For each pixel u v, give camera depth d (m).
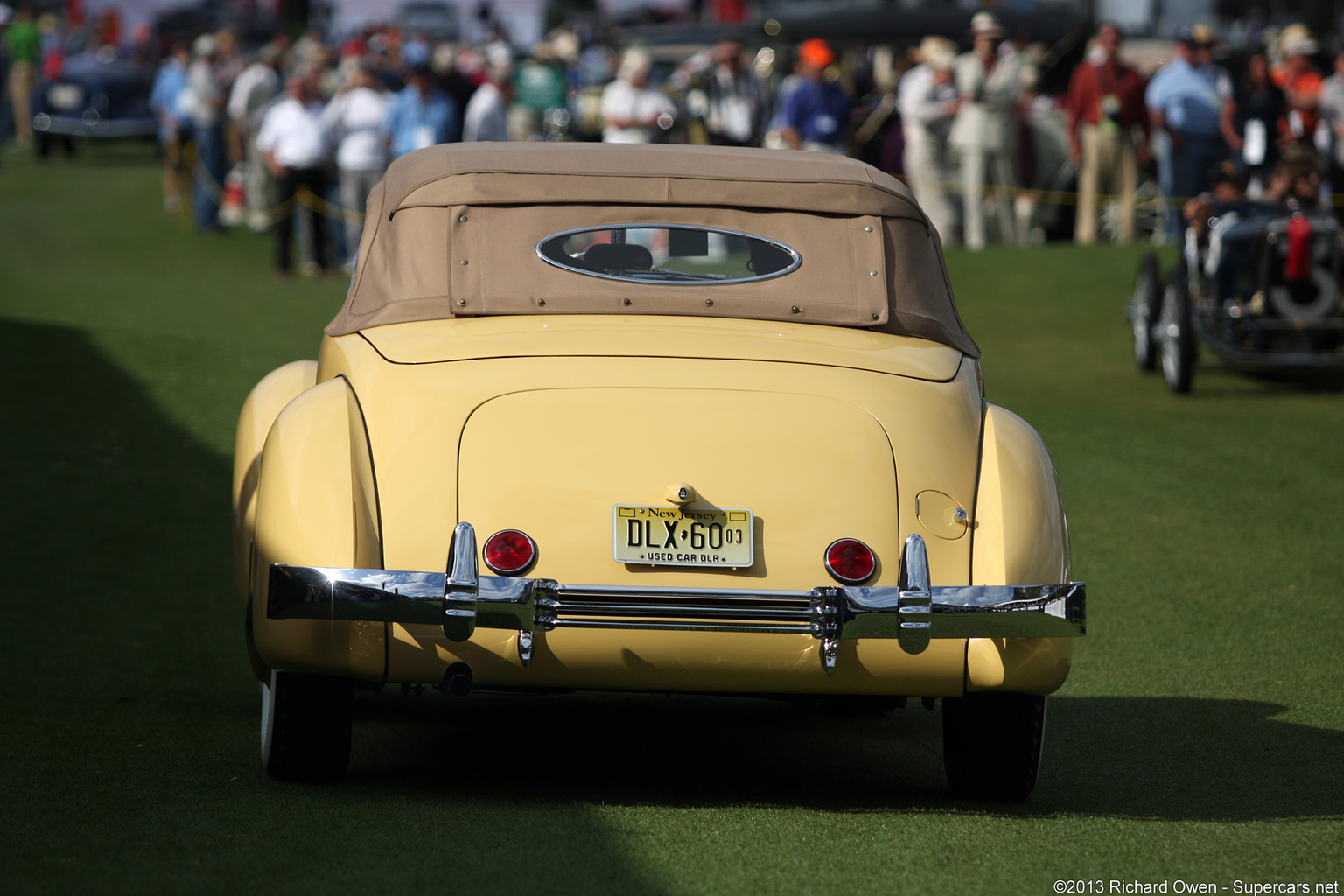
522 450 13.68
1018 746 14.91
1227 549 28.03
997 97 65.62
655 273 16.20
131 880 11.77
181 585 24.52
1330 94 65.19
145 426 34.44
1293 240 42.66
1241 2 87.62
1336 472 33.81
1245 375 47.41
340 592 12.93
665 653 13.38
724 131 68.19
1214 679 20.94
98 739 16.56
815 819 14.27
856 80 85.56
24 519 27.42
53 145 113.31
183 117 77.56
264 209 74.94
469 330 15.24
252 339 46.19
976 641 13.79
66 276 58.28
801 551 13.48
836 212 16.62
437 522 13.45
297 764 14.75
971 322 53.84
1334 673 21.22
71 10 171.38
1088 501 31.23
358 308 16.44
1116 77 66.12
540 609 13.07
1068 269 60.78
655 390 14.17
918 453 14.09
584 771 16.34
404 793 14.80
